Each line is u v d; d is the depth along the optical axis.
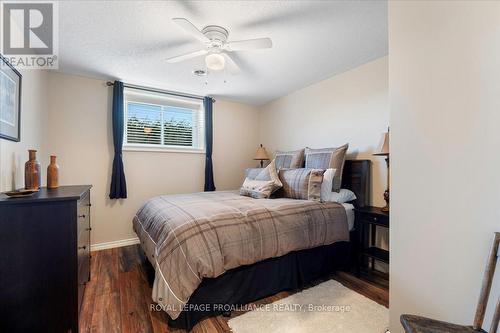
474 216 1.10
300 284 2.16
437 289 1.23
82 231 1.75
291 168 3.15
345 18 1.94
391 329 1.43
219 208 2.05
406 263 1.36
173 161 3.74
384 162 2.61
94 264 2.68
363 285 2.21
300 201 2.42
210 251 1.63
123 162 3.36
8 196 1.46
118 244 3.30
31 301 1.39
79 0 1.71
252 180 3.03
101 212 3.22
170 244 1.64
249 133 4.52
